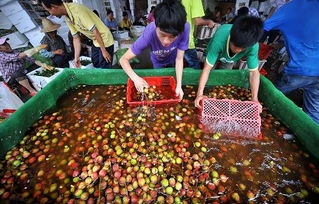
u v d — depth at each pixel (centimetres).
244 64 300
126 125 178
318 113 232
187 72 222
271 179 138
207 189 132
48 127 176
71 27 266
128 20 707
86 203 123
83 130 175
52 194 127
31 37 477
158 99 206
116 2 734
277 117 189
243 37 127
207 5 821
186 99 210
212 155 153
